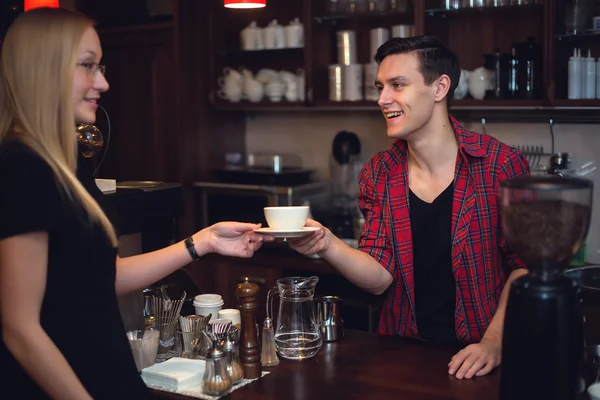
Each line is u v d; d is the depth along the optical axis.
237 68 4.21
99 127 4.29
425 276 2.22
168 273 1.80
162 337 1.89
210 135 4.20
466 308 2.17
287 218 1.83
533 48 3.22
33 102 1.36
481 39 3.58
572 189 1.36
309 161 4.22
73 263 1.40
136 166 4.20
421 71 2.11
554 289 1.39
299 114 4.23
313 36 3.80
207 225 4.07
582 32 3.13
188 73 4.04
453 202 2.16
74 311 1.41
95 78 1.48
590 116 3.37
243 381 1.74
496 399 1.60
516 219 1.40
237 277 3.84
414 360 1.88
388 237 2.24
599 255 3.41
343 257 2.08
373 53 3.64
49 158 1.36
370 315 3.48
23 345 1.34
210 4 4.08
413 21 3.68
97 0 4.41
